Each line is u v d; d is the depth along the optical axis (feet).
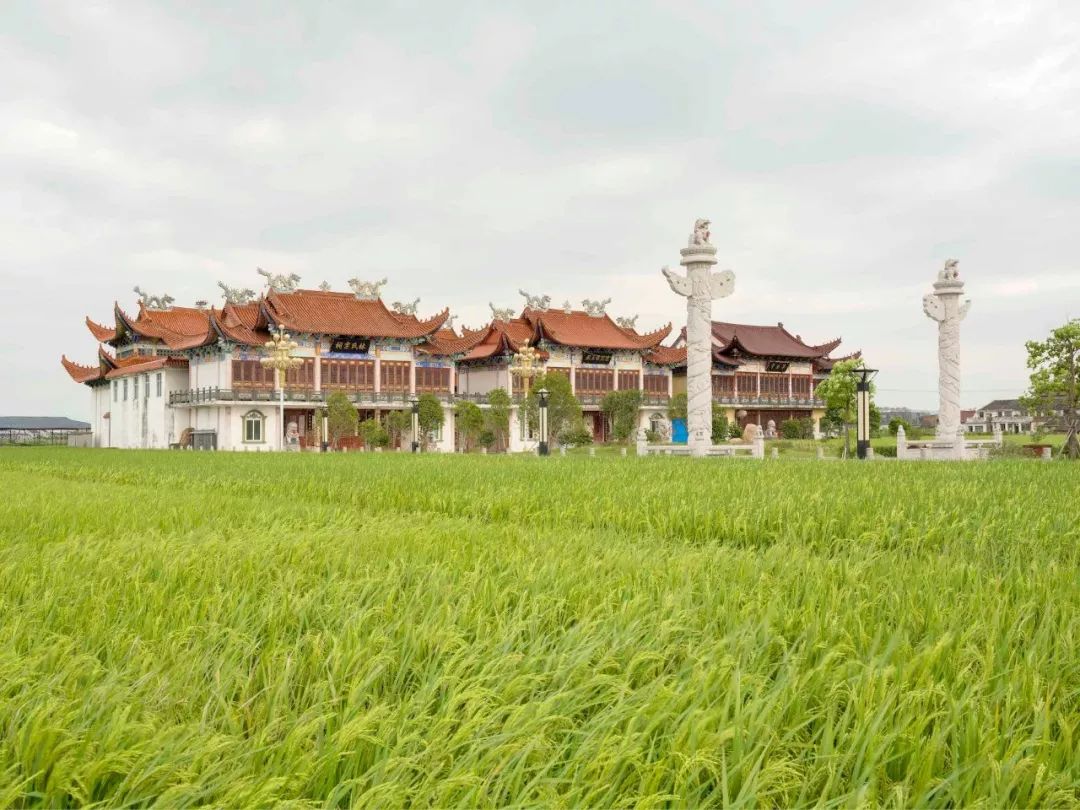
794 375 333.01
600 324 303.68
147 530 36.88
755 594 23.66
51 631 19.22
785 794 12.60
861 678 15.57
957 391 160.86
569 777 13.01
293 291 253.65
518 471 80.48
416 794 12.12
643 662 17.31
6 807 11.40
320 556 30.27
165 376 260.62
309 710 14.34
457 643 17.72
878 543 37.93
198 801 12.15
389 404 256.93
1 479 80.53
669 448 148.97
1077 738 14.23
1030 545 35.17
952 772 12.96
